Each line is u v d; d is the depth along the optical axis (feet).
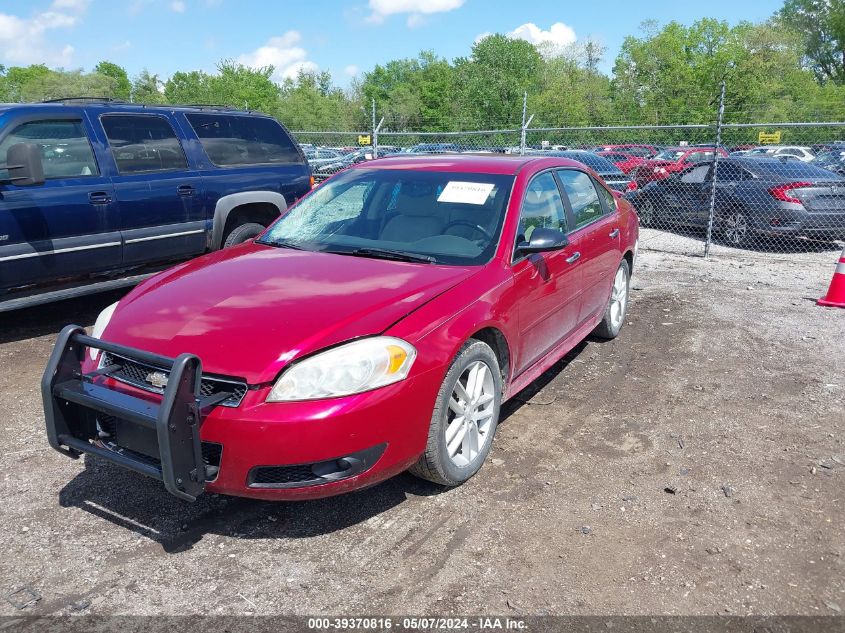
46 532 10.18
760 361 17.81
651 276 28.55
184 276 12.14
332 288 10.94
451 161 15.14
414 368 9.87
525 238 13.21
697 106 145.89
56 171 18.74
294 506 10.96
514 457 12.59
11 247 17.53
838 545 10.02
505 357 12.41
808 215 32.63
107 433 10.19
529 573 9.32
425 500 11.11
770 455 12.75
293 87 224.94
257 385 9.09
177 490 8.77
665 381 16.40
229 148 23.54
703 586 9.09
